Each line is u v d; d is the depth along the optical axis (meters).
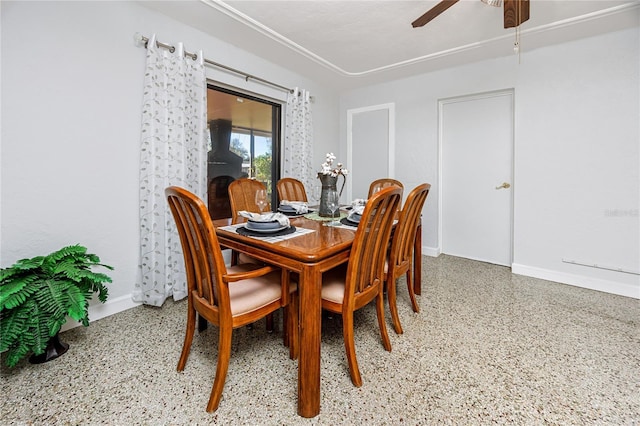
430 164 3.66
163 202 2.25
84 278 1.63
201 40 2.57
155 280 2.23
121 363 1.57
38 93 1.72
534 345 1.74
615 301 2.36
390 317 2.10
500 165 3.27
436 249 3.67
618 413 1.24
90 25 1.92
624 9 2.18
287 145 3.55
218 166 2.97
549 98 2.78
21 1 1.64
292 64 3.35
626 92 2.43
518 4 1.79
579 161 2.65
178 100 2.31
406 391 1.37
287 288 1.44
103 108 2.00
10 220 1.67
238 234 1.56
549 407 1.28
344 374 1.49
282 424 1.19
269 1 2.15
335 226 1.83
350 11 2.27
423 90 3.65
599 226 2.59
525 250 2.96
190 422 1.20
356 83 4.02
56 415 1.23
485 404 1.29
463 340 1.79
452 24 2.44
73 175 1.89
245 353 1.68
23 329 1.37
